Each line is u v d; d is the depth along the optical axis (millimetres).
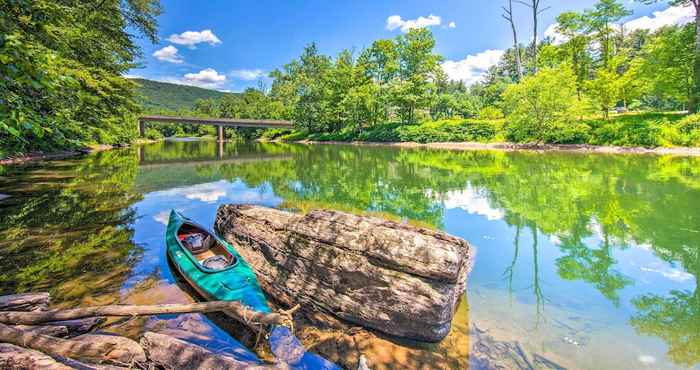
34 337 2930
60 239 7391
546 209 9703
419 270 4172
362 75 48062
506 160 21625
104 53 17125
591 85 29469
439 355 3703
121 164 22500
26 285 5250
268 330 4027
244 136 78500
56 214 9430
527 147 28906
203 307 3348
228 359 2957
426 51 41125
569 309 4527
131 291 5070
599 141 25312
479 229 8195
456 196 11891
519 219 8883
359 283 4488
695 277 5359
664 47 25109
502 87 57375
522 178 14742
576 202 10273
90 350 3041
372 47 47000
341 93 48812
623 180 13172
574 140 26969
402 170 18875
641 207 9336
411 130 39844
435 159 23984
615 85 28188
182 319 4254
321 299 4711
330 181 15711
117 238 7484
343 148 38938
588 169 16312
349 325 4336
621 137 24219
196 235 6363
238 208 7277
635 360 3492
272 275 5441
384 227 4883
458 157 24750
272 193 13008
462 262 4523
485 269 5922
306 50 73062
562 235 7539
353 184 14820
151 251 6715
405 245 4422
